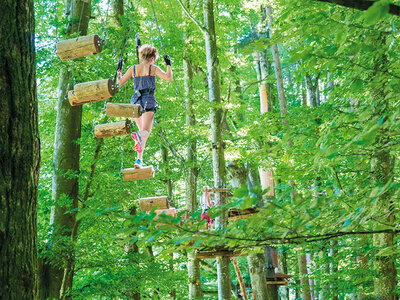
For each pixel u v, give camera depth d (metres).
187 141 14.16
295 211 3.20
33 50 2.97
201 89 14.07
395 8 2.11
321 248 5.65
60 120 10.09
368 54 4.42
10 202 2.62
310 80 16.08
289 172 6.30
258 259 13.03
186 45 14.53
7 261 2.56
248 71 18.27
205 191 8.91
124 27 10.28
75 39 4.64
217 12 15.33
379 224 3.28
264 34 17.03
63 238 8.16
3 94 2.69
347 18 3.71
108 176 10.77
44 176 12.19
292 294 23.59
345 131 4.09
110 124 5.69
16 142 2.71
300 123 6.37
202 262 15.70
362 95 5.30
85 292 8.69
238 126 17.06
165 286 10.12
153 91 6.18
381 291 6.39
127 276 9.19
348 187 6.10
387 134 3.81
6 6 2.79
